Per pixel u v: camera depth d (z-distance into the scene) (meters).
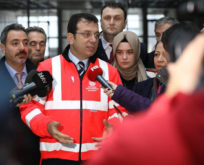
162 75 1.58
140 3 14.10
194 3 0.65
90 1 15.10
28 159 2.62
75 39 2.30
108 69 2.39
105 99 2.27
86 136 2.17
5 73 2.61
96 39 2.31
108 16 3.38
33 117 2.10
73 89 2.23
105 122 1.64
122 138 0.52
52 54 14.87
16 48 2.62
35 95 2.14
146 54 3.33
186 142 0.50
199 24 0.69
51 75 2.22
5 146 2.54
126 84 2.98
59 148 2.17
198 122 0.49
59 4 15.40
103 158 0.53
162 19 3.43
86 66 2.33
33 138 2.64
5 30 2.69
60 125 2.16
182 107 0.51
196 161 0.50
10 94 1.94
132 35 2.89
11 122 2.54
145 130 0.52
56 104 2.20
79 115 2.19
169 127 0.52
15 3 15.52
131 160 0.51
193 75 0.55
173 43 0.66
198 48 0.57
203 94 0.50
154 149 0.51
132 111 1.66
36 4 15.46
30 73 2.06
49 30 15.19
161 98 0.61
